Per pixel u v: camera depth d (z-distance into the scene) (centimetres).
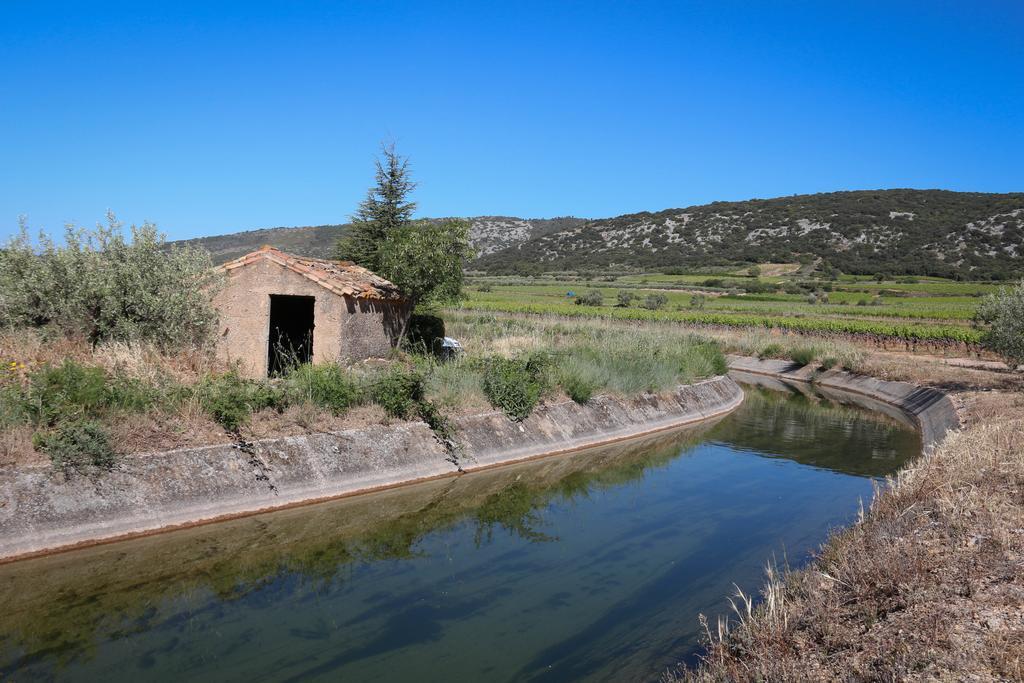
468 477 1554
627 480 1625
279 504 1222
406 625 856
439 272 2212
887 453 1969
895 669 571
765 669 629
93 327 1504
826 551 988
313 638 817
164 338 1552
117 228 1591
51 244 1516
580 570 1048
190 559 1048
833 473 1714
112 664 746
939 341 4328
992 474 1096
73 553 976
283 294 1795
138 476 1094
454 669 746
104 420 1128
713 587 978
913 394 2900
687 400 2528
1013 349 2597
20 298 1466
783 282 11088
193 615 874
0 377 1146
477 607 912
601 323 4003
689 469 1745
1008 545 799
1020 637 599
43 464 1016
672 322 5106
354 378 1556
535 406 1897
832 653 639
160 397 1234
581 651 788
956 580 724
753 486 1578
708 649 755
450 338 2623
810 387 3619
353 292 1823
